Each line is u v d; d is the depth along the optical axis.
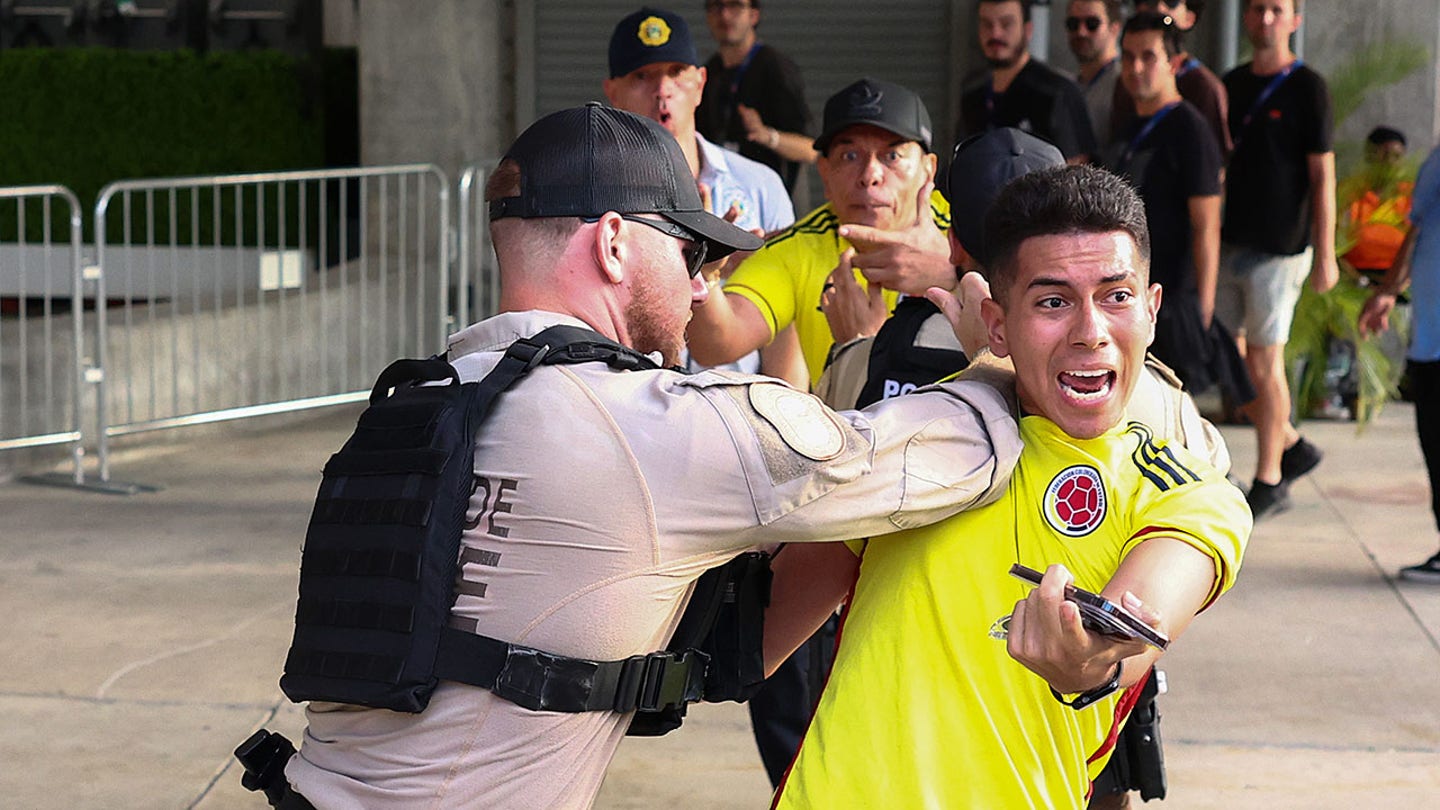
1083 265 1.68
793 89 7.09
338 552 1.70
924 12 9.59
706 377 1.71
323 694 1.67
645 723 1.83
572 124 1.83
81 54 10.12
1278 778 3.92
